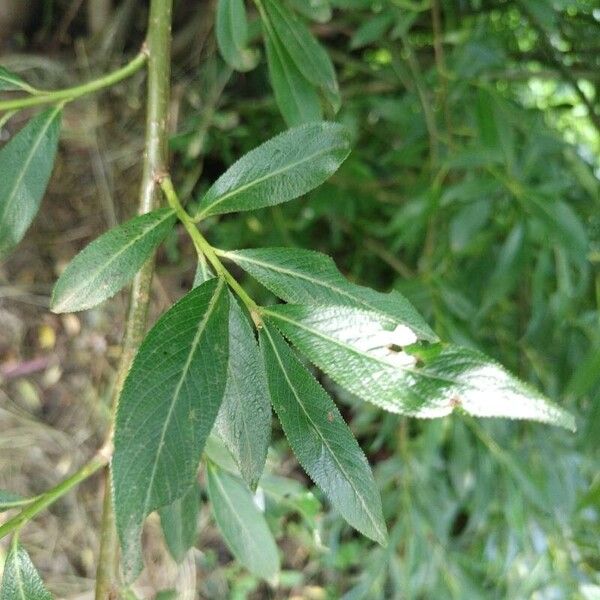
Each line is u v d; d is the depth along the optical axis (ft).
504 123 1.17
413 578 1.49
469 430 1.49
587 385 1.17
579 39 1.40
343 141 0.57
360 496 0.48
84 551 1.65
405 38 1.36
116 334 1.80
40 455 1.66
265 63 1.66
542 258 1.26
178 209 0.55
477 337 1.41
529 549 1.48
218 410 0.44
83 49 1.80
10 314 1.71
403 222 1.35
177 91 1.77
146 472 0.42
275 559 0.80
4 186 0.63
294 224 1.75
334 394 1.75
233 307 0.49
